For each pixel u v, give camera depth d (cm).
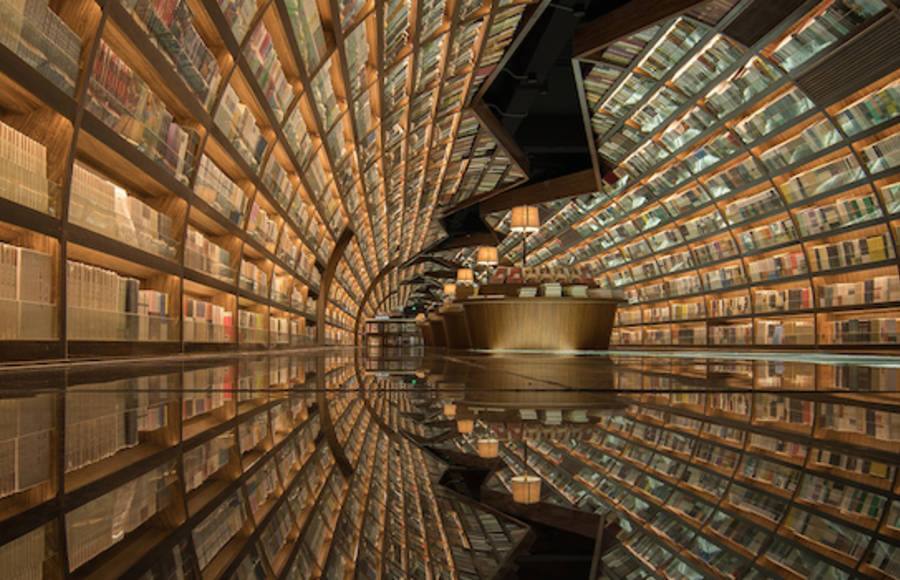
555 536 42
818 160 1034
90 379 205
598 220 1819
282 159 757
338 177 952
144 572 33
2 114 285
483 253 1191
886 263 966
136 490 55
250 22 462
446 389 187
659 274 1708
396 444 87
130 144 359
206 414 118
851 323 1027
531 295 831
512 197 1630
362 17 592
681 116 1095
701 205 1345
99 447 77
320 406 138
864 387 199
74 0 290
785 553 36
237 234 621
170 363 352
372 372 309
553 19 845
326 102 707
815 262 1111
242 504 53
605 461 71
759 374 280
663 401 147
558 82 1184
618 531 43
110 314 362
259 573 34
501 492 57
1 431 88
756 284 1298
